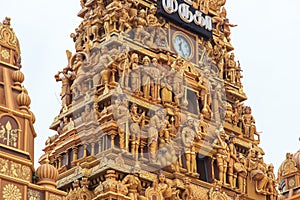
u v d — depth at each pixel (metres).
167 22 78.56
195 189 73.50
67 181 72.25
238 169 76.81
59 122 77.06
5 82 64.69
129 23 77.12
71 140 74.06
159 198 71.00
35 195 62.44
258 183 78.00
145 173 71.75
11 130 63.09
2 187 61.03
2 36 65.75
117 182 69.69
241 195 76.44
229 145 77.62
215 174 75.81
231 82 81.44
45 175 63.56
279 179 76.75
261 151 80.12
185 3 79.75
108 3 79.19
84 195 70.75
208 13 81.69
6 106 63.62
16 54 66.19
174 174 73.12
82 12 80.62
